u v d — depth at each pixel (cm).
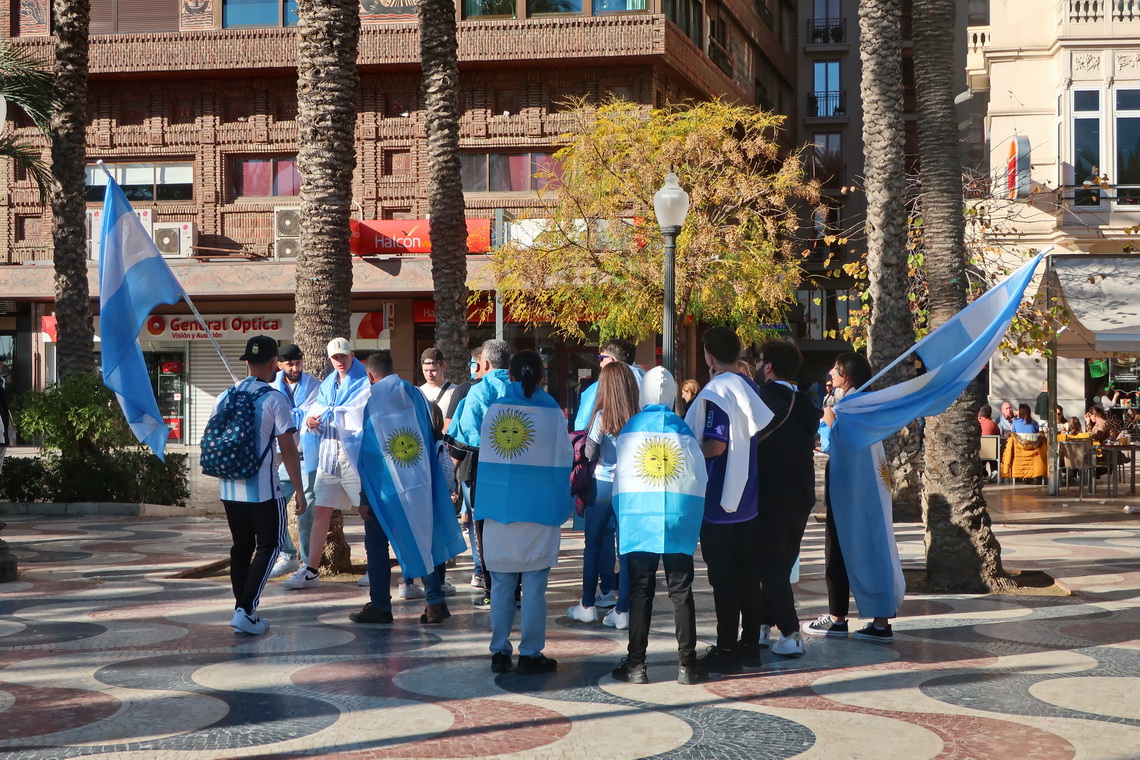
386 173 3200
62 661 673
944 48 1031
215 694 595
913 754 493
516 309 2650
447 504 813
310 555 961
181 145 3244
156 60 3153
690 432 630
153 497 1720
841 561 754
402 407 799
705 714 559
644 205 2416
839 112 5281
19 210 3253
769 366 702
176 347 3362
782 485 678
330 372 1080
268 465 760
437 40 1584
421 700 585
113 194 913
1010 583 955
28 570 1060
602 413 671
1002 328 786
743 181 2345
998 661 680
